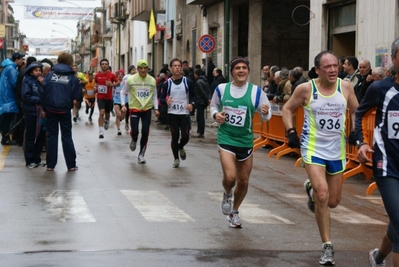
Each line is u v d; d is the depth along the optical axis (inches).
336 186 326.0
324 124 321.4
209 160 687.7
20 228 368.2
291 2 1427.2
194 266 297.9
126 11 2925.7
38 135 619.5
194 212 421.1
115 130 1059.3
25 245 330.6
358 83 608.4
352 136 281.1
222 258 313.3
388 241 276.7
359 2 925.2
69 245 331.6
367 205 471.2
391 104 264.2
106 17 3863.2
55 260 303.1
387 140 264.8
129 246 331.6
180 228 374.9
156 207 433.4
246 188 380.5
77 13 2999.5
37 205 433.4
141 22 2635.3
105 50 3909.9
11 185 510.3
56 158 593.6
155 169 612.4
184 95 623.5
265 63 1429.6
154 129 1117.7
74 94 587.8
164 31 2137.1
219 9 1561.3
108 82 944.3
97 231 362.9
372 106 273.6
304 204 460.8
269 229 378.9
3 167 611.2
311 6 1086.4
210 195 481.4
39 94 613.0
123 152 742.5
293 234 367.9
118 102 1042.7
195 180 550.6
